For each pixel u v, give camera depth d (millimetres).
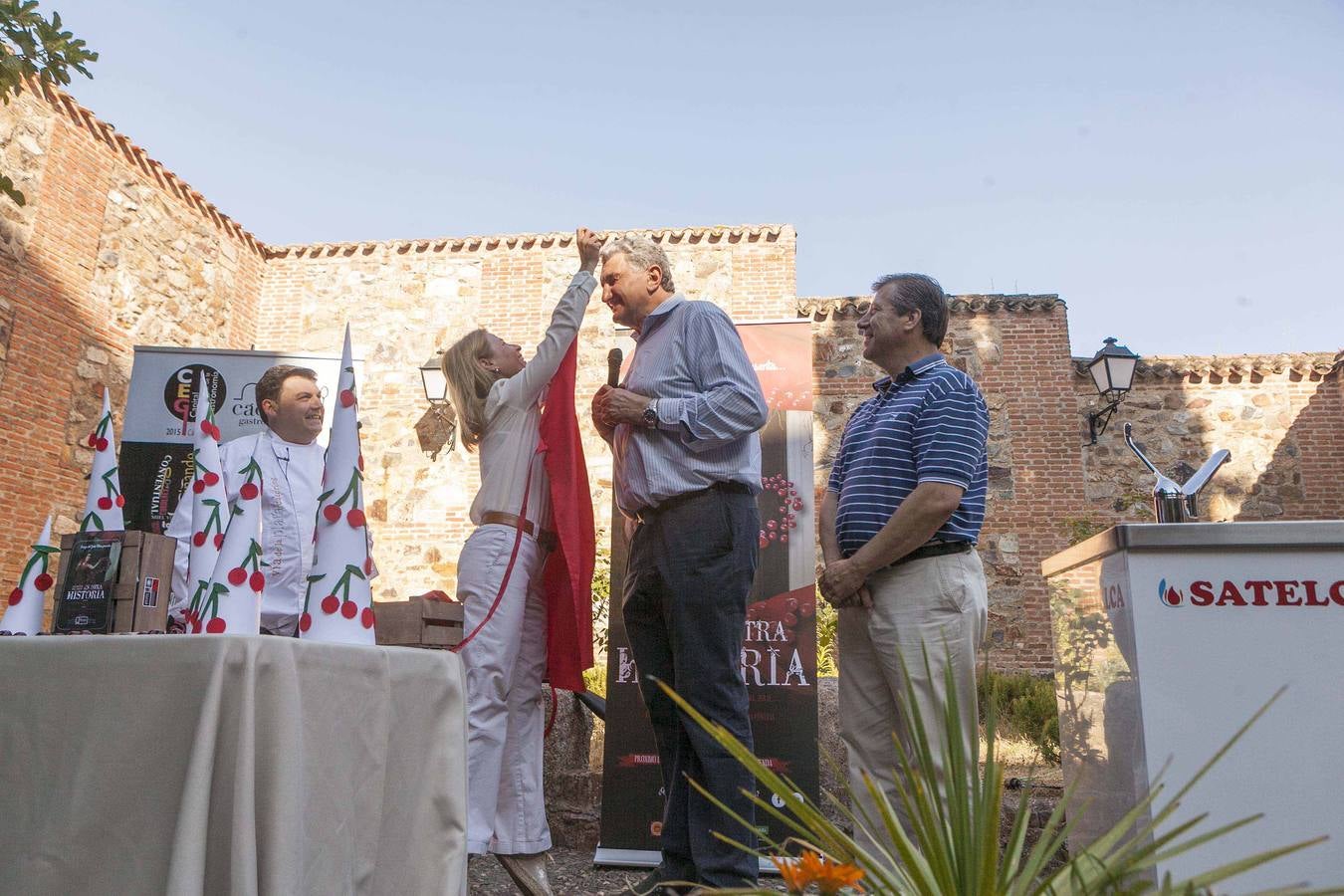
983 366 10930
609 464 10273
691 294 10914
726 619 2439
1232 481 10812
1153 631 1880
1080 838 2236
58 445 8867
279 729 1462
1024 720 5297
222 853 1401
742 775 2361
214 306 10938
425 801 1828
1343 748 1784
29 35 4320
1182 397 11047
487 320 11211
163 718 1457
